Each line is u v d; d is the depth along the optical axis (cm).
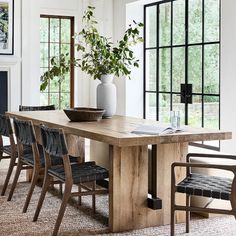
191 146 676
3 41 784
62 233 368
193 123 689
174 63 729
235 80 552
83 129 390
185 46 702
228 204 416
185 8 699
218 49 632
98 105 495
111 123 439
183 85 705
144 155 381
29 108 620
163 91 757
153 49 781
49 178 399
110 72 491
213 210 310
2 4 779
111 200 373
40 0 812
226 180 341
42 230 376
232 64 556
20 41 800
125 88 798
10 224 392
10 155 495
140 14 803
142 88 810
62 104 854
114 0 824
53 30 839
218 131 379
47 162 396
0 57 777
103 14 828
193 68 686
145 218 384
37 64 816
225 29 566
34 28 809
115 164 371
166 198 389
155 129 375
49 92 843
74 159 446
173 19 729
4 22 783
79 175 368
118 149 371
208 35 652
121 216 375
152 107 788
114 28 827
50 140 375
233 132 556
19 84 803
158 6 763
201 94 670
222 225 387
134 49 795
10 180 556
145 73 804
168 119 748
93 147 551
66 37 850
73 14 838
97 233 369
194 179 344
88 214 420
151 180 411
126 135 352
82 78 848
